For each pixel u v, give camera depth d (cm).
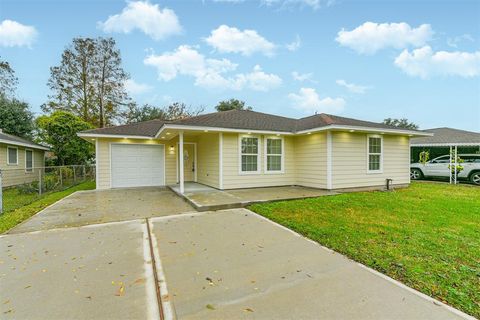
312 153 968
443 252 339
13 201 809
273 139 1017
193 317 209
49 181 1070
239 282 268
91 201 752
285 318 207
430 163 1341
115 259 328
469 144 1202
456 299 231
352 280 270
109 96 2347
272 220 523
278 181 1025
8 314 212
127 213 591
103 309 220
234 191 890
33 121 2091
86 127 1684
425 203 670
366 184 967
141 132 1148
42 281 269
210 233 438
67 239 406
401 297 236
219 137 921
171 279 275
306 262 318
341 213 564
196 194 816
